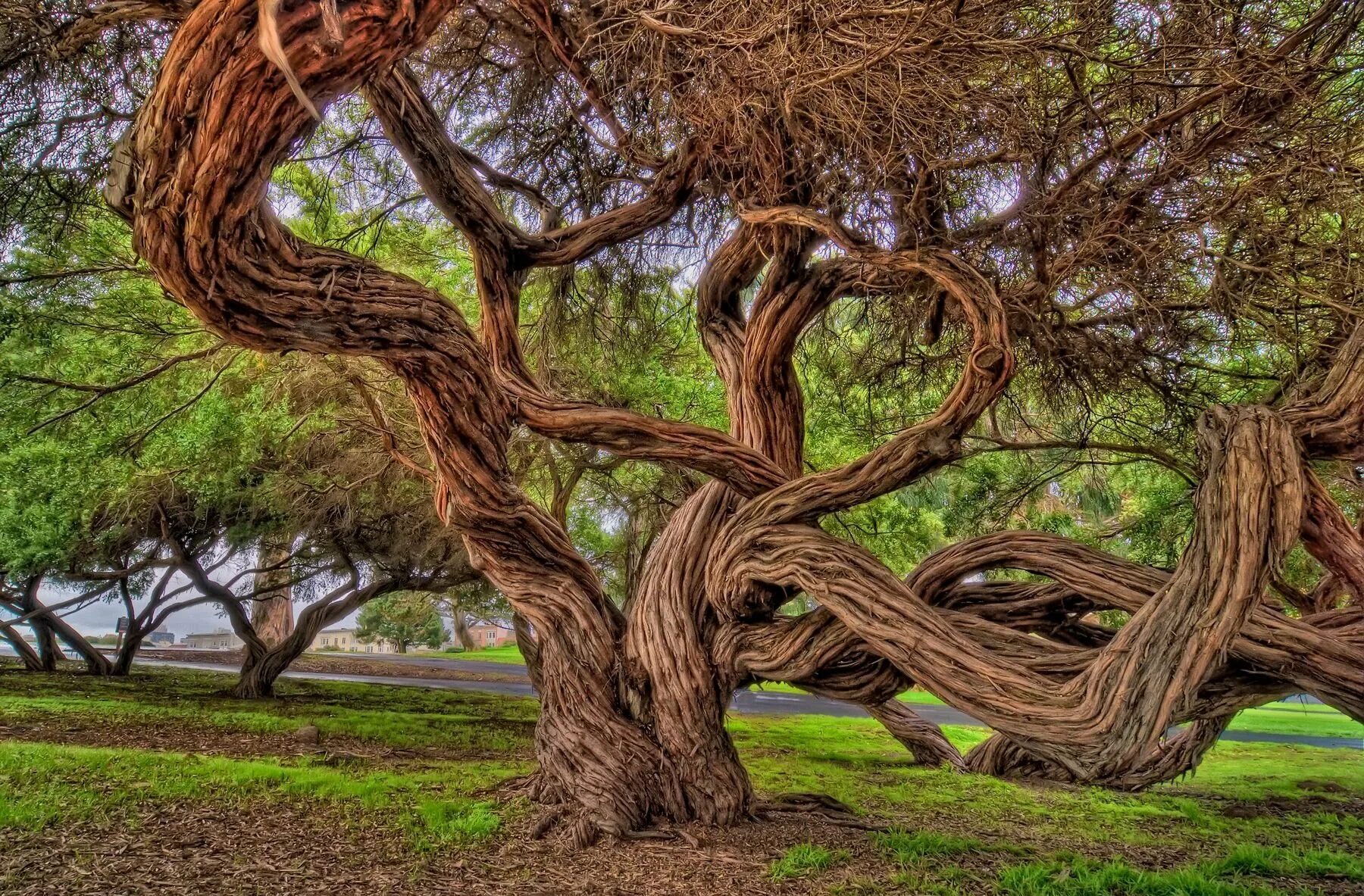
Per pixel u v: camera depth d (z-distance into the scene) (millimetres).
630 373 10148
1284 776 10445
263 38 1799
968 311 5195
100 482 10352
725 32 3898
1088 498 10180
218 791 6051
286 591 20406
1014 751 9617
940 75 3936
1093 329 6793
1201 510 4055
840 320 9664
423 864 4844
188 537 14969
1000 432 9039
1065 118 4629
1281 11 4352
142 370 9438
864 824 6453
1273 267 4965
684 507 7031
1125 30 4293
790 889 4785
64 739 8117
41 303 8383
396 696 15992
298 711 12195
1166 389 6879
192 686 16016
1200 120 4594
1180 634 3965
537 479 13234
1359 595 4152
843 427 10555
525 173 7785
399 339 4492
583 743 6160
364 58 2701
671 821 6102
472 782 7043
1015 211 5164
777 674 5969
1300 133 4438
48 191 5871
